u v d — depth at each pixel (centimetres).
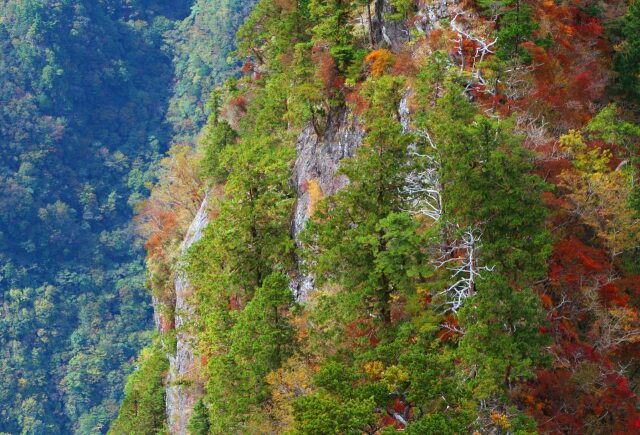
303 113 7200
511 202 4525
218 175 8844
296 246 6744
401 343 4106
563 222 5178
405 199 5150
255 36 9688
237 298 6750
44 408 19438
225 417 5069
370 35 7269
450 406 3797
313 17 7856
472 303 4112
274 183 6838
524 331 4053
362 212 5116
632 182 5025
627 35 6762
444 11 6488
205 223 8819
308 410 3638
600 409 4428
